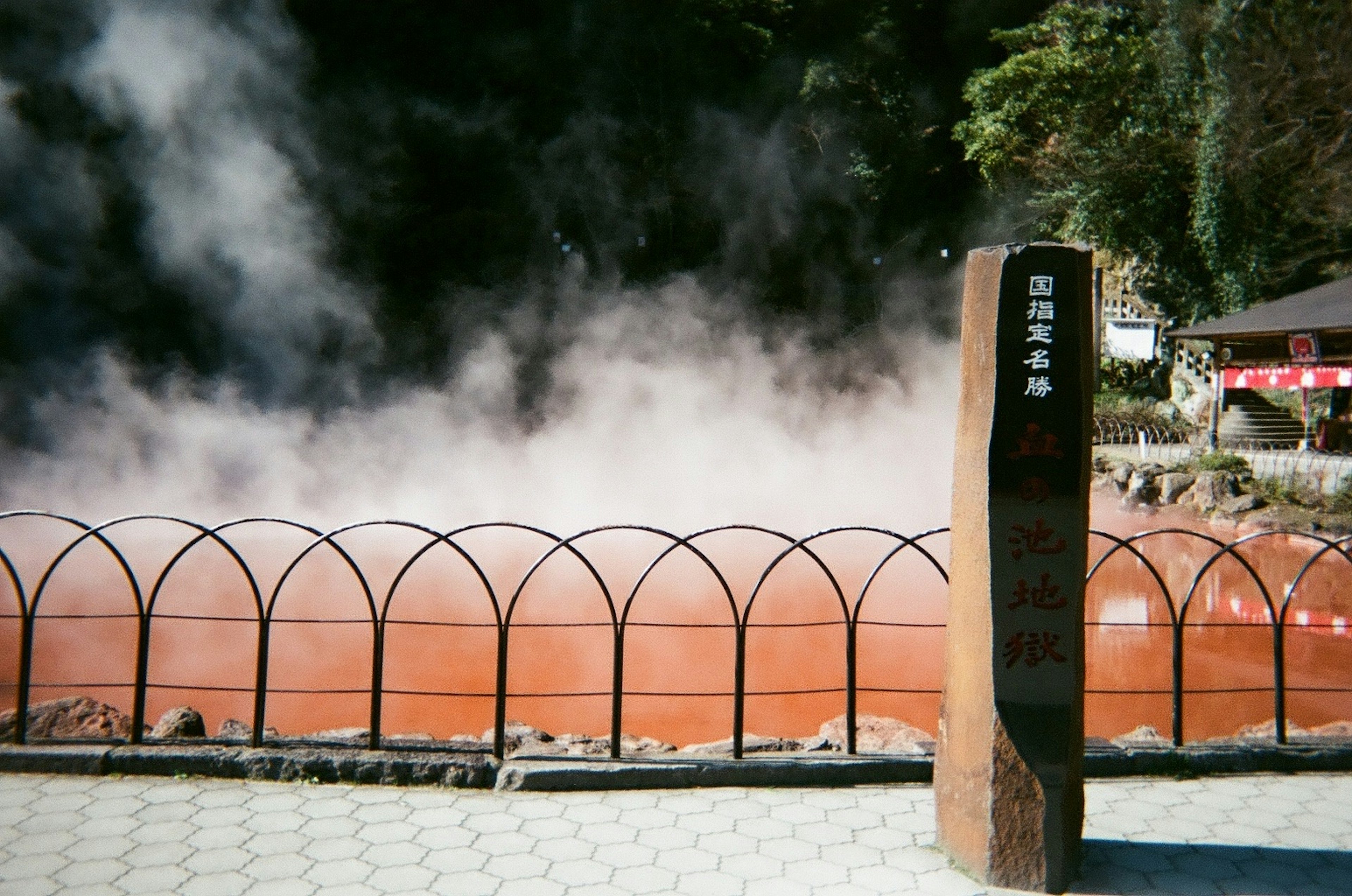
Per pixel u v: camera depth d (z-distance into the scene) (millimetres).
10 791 3889
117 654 8594
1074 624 3316
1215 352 21562
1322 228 24188
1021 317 3355
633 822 3781
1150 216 26016
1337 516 14133
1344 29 22547
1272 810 4023
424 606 10406
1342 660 8688
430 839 3592
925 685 8188
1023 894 3277
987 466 3406
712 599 10875
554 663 8633
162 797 3881
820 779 4207
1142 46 25641
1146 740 4664
